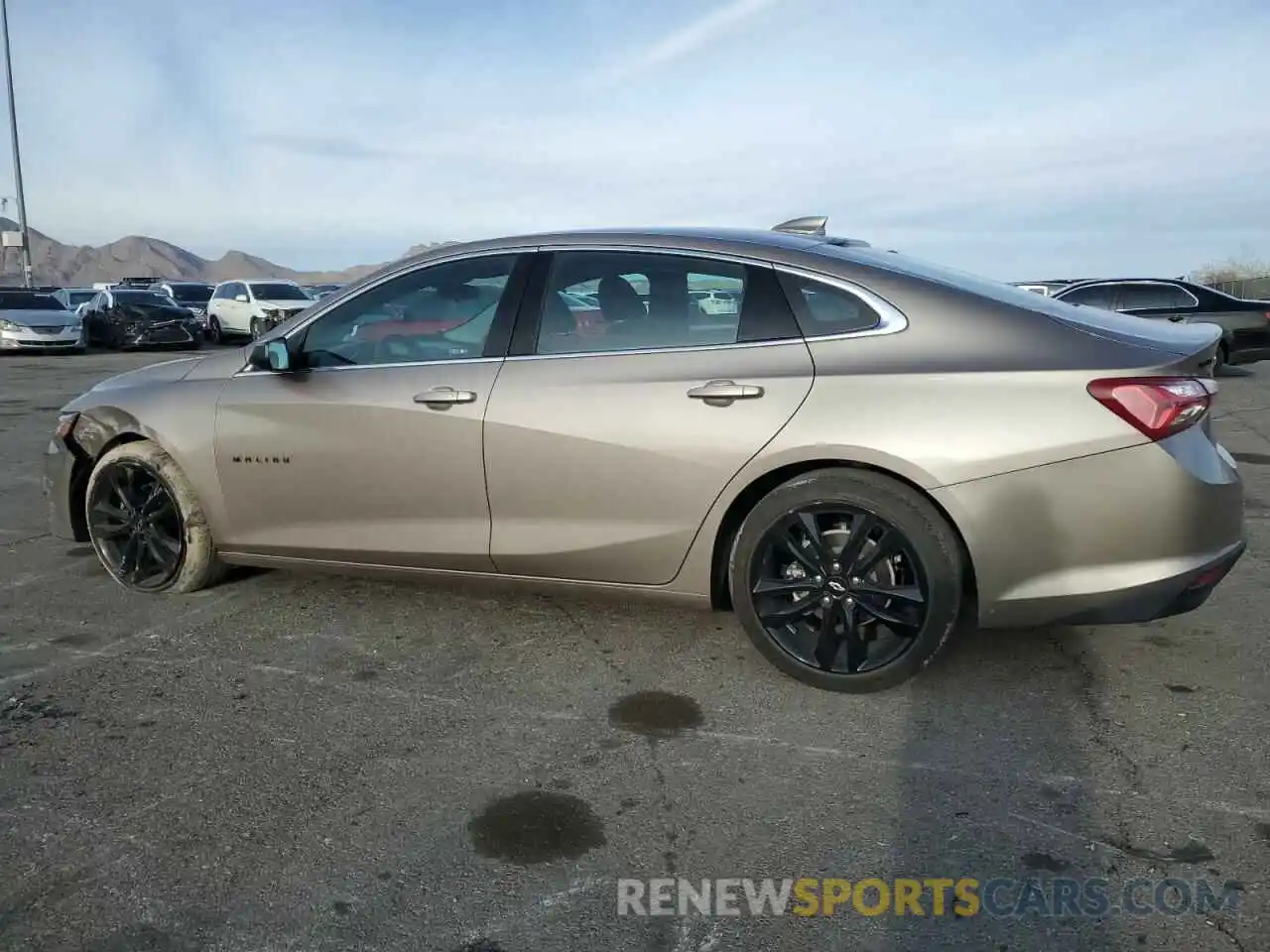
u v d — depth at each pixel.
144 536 4.46
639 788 2.80
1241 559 4.80
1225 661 3.54
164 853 2.52
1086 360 3.01
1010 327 3.13
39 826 2.65
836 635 3.32
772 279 3.40
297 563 4.18
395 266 3.99
